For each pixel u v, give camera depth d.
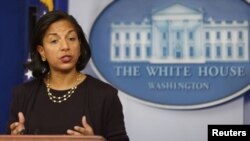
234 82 3.34
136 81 3.39
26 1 3.49
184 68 3.37
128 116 3.38
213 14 3.36
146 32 3.40
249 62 3.33
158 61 3.38
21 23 3.56
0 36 3.56
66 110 1.97
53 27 1.94
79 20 3.42
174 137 3.35
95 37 3.42
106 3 3.42
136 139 3.37
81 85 2.04
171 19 3.38
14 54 3.56
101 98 1.99
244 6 3.34
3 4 3.57
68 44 1.93
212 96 3.35
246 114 3.32
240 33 3.34
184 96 3.36
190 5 3.37
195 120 3.35
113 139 1.97
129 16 3.41
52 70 2.04
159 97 3.37
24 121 1.90
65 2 3.43
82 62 2.09
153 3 3.40
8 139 1.33
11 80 3.57
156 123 3.37
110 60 3.40
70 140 1.33
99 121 1.96
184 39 3.37
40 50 2.07
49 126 1.94
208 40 3.36
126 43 3.40
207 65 3.35
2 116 3.57
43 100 2.02
